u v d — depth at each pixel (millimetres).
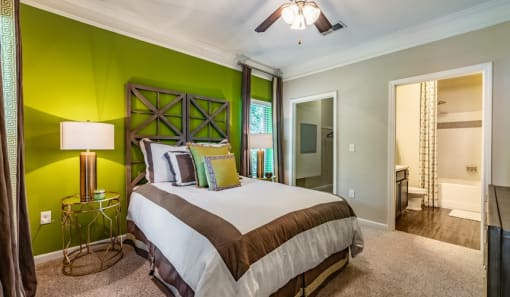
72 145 1952
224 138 3637
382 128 3135
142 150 2672
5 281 1026
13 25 1408
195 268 1188
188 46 3162
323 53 3602
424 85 4352
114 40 2566
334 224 1853
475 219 3516
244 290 1109
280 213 1554
